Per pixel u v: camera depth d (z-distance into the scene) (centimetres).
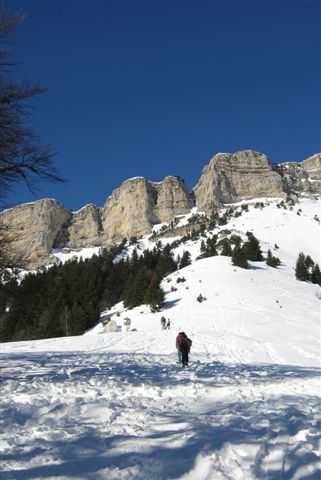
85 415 750
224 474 438
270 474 432
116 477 443
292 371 1558
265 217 19438
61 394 966
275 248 14338
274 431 586
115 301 9244
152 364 1805
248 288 7100
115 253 18762
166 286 8369
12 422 705
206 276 8225
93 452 521
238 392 986
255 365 1864
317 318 5209
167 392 994
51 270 11656
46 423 696
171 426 643
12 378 1280
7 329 7262
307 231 17175
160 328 5016
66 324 7025
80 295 9012
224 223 19212
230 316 5250
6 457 508
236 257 9031
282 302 6219
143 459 491
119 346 2941
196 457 482
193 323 5019
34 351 2597
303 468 443
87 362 1833
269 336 3872
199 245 14712
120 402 864
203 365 1788
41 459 498
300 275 8744
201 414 741
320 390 1015
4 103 1191
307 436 552
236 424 645
